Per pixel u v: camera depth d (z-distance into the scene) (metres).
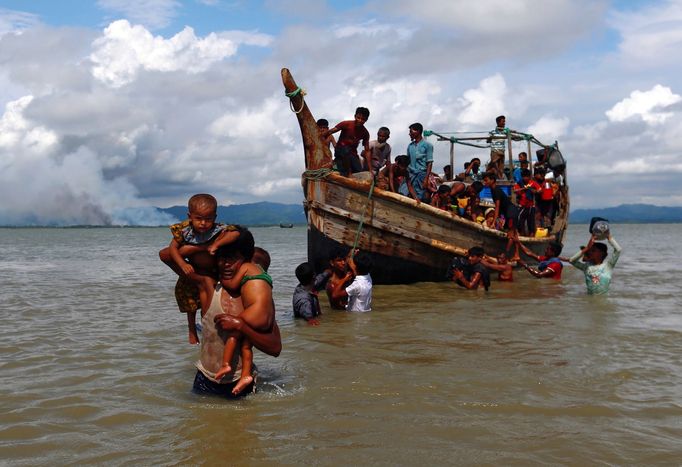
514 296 10.85
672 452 3.64
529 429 4.04
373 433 3.98
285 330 7.62
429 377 5.32
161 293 12.30
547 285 12.64
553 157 19.45
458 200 15.06
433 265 13.17
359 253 9.34
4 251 36.22
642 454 3.62
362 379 5.28
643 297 10.60
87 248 41.62
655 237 59.72
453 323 8.05
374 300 10.38
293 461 3.54
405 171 12.73
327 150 11.55
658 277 14.38
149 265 21.67
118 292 12.48
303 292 8.47
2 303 10.65
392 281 12.82
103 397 4.82
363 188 11.84
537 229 17.25
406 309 9.32
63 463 3.53
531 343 6.73
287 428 4.09
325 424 4.16
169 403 4.67
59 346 6.79
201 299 4.95
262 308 4.70
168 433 4.02
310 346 6.64
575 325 7.83
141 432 4.04
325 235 11.66
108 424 4.20
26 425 4.17
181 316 9.03
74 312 9.50
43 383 5.24
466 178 17.73
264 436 3.95
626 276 14.66
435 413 4.37
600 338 6.97
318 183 11.50
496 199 14.89
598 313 8.80
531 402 4.60
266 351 4.84
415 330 7.56
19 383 5.23
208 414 4.40
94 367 5.81
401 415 4.34
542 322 8.07
